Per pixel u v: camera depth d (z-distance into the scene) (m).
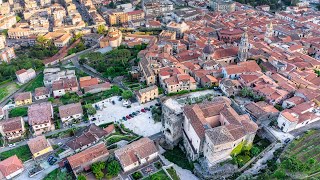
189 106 159.50
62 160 153.25
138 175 141.25
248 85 196.62
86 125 181.38
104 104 199.12
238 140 138.25
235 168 137.12
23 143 171.50
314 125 161.88
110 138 167.00
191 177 142.25
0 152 165.00
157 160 152.38
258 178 128.62
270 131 157.75
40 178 145.75
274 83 194.38
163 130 168.12
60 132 176.62
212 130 138.38
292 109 165.38
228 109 155.75
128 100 199.12
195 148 147.88
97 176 139.25
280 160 138.25
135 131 172.38
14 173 147.62
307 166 129.75
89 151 149.38
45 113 183.25
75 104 192.25
